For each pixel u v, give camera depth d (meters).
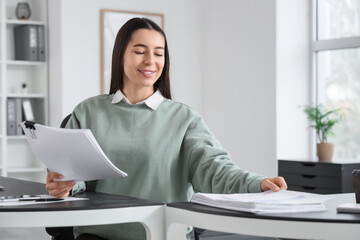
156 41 2.41
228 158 2.34
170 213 1.98
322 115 5.28
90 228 2.41
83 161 2.01
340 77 5.82
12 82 6.42
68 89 6.11
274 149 5.90
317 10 6.01
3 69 6.09
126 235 2.34
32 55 6.27
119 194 2.41
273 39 5.92
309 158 5.48
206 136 2.44
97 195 2.22
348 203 1.96
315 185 5.02
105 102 2.51
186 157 2.43
